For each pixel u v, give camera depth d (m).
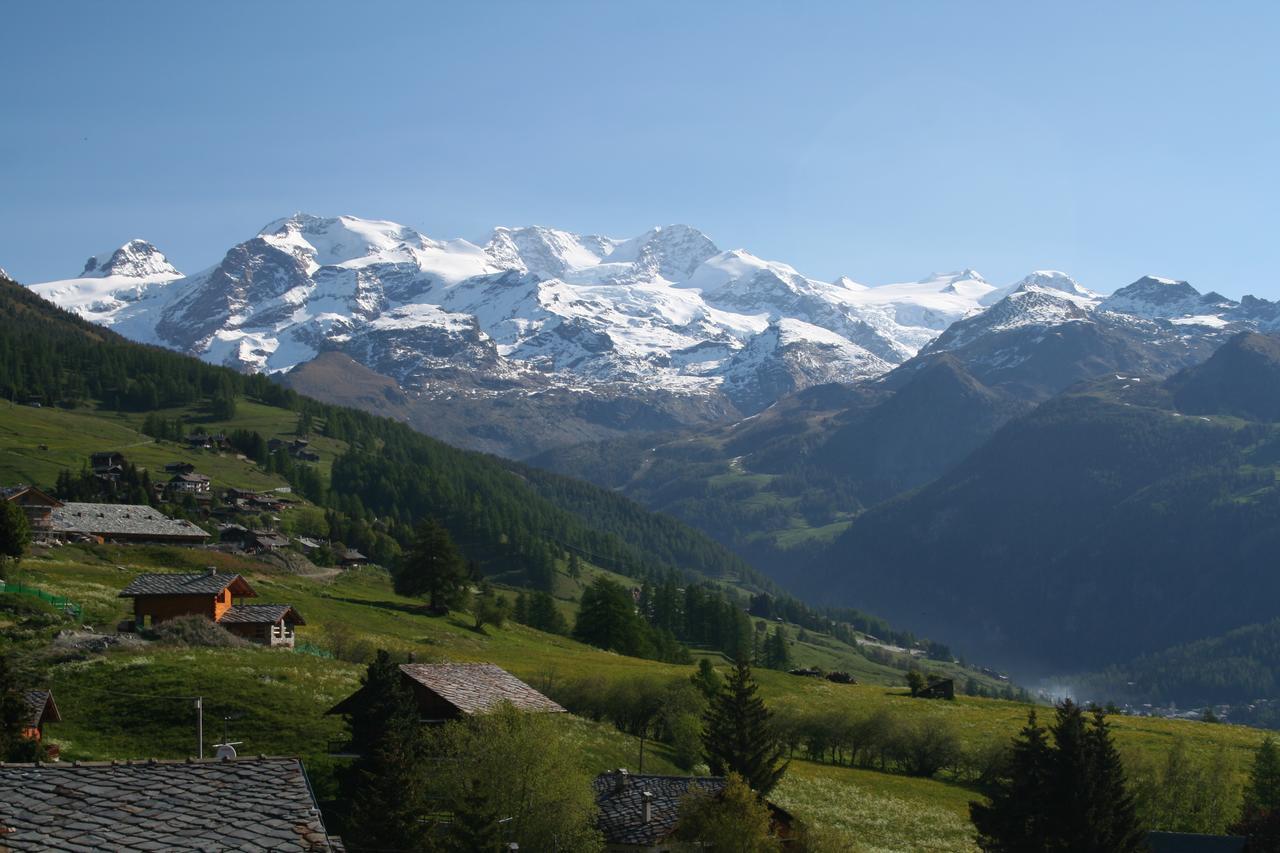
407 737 59.31
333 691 85.75
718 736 88.12
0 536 133.12
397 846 49.28
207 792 20.50
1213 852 71.31
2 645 92.50
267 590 158.25
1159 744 134.50
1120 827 65.94
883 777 111.31
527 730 56.94
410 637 146.62
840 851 63.00
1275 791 95.56
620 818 59.72
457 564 177.12
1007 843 66.75
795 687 170.50
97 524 176.12
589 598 193.12
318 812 20.45
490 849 50.16
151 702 79.19
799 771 109.19
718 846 56.06
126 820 19.28
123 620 108.25
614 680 111.00
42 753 54.81
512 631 178.00
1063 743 66.31
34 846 18.09
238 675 85.94
